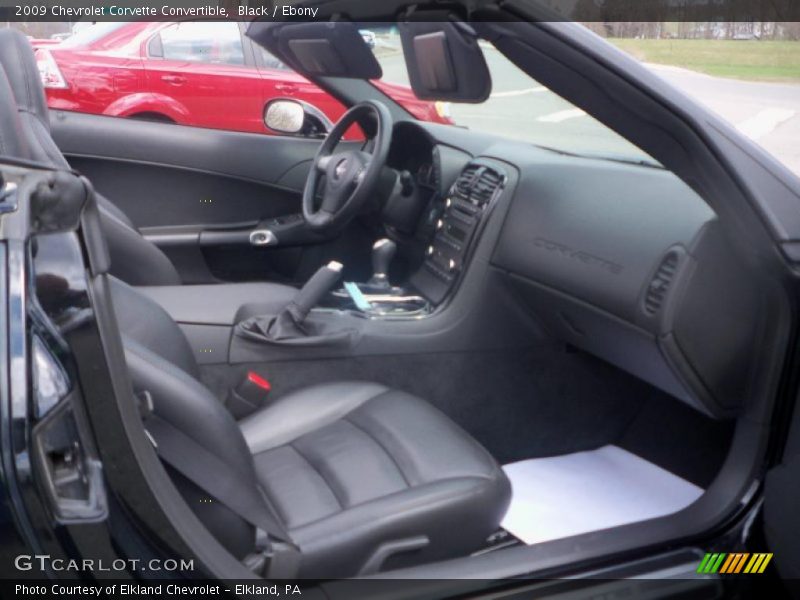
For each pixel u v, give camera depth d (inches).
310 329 83.1
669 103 58.9
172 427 47.9
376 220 112.6
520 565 54.1
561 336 89.3
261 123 169.0
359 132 122.8
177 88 163.8
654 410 92.8
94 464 35.0
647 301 71.5
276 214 124.3
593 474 91.1
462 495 58.8
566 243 81.5
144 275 91.7
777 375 63.4
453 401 89.7
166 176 120.0
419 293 96.8
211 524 48.6
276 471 65.3
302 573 52.9
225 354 80.0
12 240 31.7
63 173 34.5
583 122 91.6
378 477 62.6
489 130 101.9
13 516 32.4
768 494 62.7
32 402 31.7
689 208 71.6
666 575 57.0
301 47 90.4
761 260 62.3
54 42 161.5
